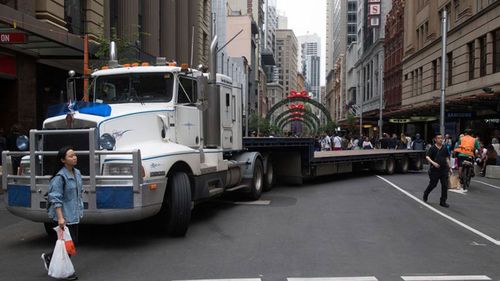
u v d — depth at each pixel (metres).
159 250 7.77
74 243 6.50
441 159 13.19
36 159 7.68
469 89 33.97
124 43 18.06
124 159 7.52
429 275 6.49
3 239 8.57
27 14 16.33
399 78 59.28
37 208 7.61
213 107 10.64
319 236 8.93
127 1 24.53
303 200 13.82
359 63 96.12
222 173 11.17
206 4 43.44
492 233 9.48
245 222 10.30
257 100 107.25
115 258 7.27
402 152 25.05
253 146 14.34
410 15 52.72
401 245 8.30
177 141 9.31
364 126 71.94
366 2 89.12
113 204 7.36
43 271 6.59
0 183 13.14
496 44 30.56
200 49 40.66
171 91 9.34
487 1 32.03
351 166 21.67
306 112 71.69
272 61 136.75
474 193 16.25
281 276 6.39
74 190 6.21
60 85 20.62
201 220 10.53
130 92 9.45
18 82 16.94
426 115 38.81
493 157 23.83
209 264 6.96
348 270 6.70
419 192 16.09
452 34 38.25
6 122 16.91
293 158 17.89
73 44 16.23
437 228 9.91
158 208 7.90
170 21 32.56
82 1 20.48
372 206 12.76
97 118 7.87
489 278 6.38
